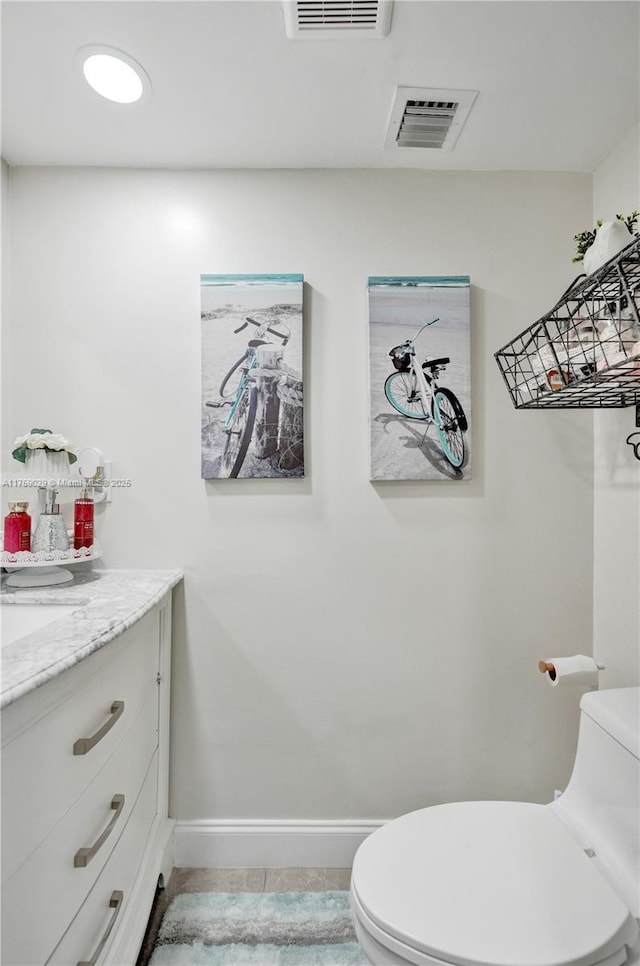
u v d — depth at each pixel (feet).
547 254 5.56
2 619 4.31
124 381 5.49
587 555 5.56
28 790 2.65
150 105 4.63
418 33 3.88
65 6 3.65
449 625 5.52
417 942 2.93
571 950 2.85
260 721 5.48
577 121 4.85
